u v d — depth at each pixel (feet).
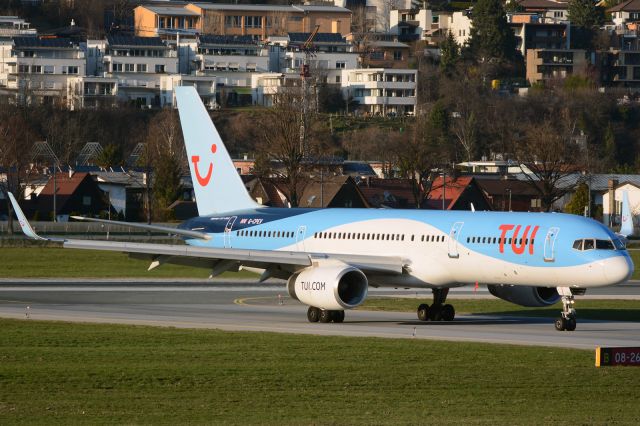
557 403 340.39
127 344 452.35
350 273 545.03
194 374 378.73
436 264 553.64
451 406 334.03
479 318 596.70
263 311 621.72
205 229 650.84
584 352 435.53
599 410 331.36
